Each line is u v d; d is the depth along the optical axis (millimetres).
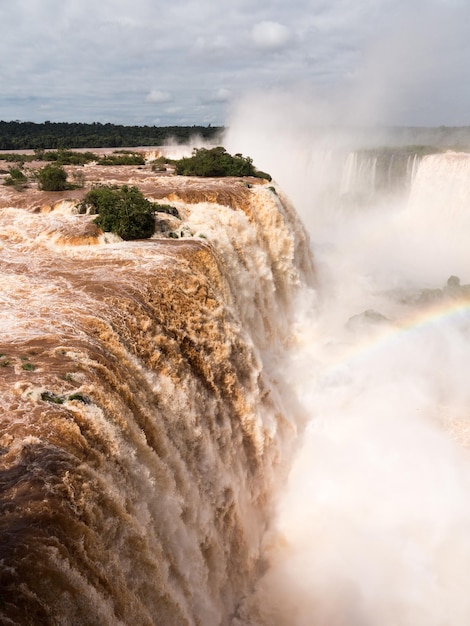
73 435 10180
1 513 8336
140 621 9367
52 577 7707
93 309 15695
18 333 13984
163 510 11883
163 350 15891
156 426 13156
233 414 18391
